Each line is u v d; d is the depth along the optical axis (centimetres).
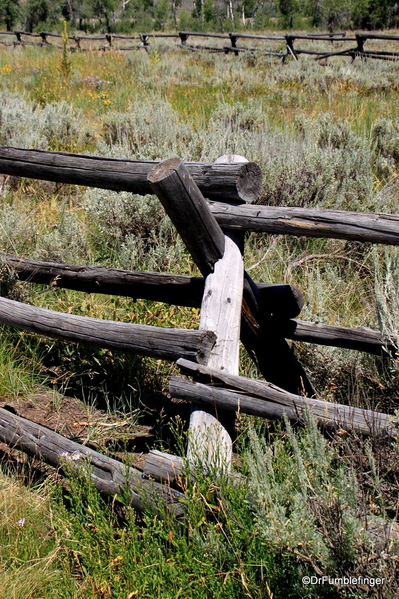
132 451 296
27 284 392
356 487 186
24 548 234
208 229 269
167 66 1535
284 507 190
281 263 445
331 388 296
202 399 240
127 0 8400
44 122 787
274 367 310
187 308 380
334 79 1301
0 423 281
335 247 455
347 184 512
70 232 464
